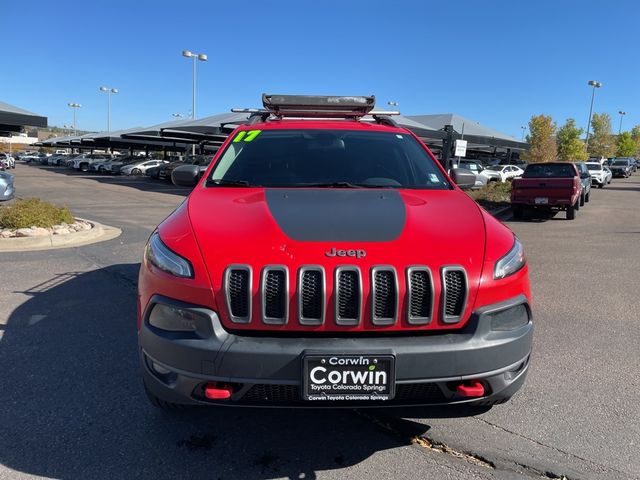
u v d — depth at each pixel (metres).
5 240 8.36
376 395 2.46
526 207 14.51
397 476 2.75
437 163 4.15
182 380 2.55
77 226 9.81
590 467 2.83
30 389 3.64
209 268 2.57
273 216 2.95
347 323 2.51
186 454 2.93
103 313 5.20
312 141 4.23
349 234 2.75
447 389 2.55
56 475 2.73
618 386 3.77
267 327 2.52
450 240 2.76
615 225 12.98
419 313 2.57
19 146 123.06
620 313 5.46
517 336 2.65
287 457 2.92
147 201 19.52
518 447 3.01
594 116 72.38
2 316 5.07
